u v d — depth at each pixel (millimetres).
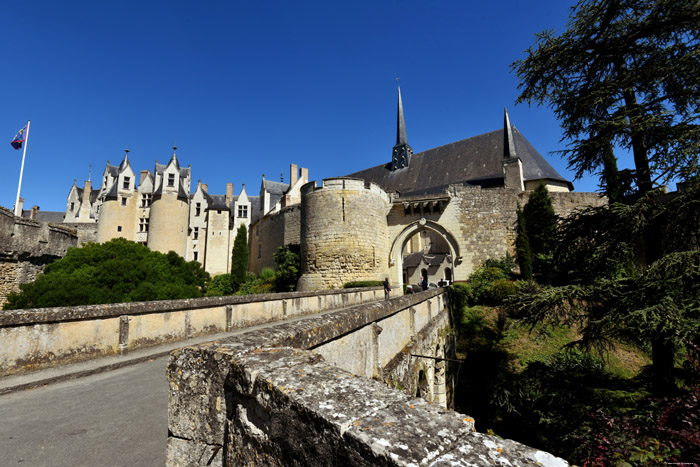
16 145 23250
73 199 49656
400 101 38781
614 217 7371
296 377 1644
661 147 7195
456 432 1188
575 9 8500
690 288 6016
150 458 2875
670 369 6457
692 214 6211
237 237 32438
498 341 14836
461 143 34375
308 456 1350
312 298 13305
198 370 2160
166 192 36188
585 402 6996
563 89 9031
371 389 1526
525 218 23828
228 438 1902
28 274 16031
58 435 3266
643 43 7848
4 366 4742
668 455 3227
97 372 5352
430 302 10828
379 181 37188
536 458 1041
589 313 7590
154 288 13172
